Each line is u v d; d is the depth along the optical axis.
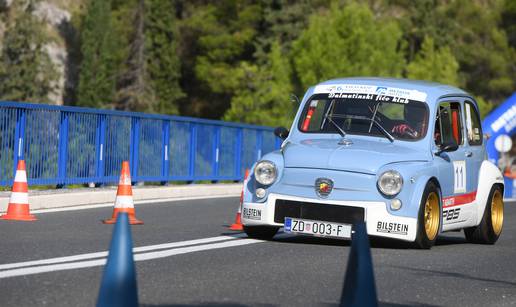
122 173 39.47
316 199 32.09
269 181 32.81
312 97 36.59
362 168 32.06
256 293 22.55
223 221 42.22
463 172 36.22
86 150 55.03
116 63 192.50
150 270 25.55
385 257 30.55
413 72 173.25
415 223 32.12
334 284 24.42
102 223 38.78
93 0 188.38
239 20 196.38
